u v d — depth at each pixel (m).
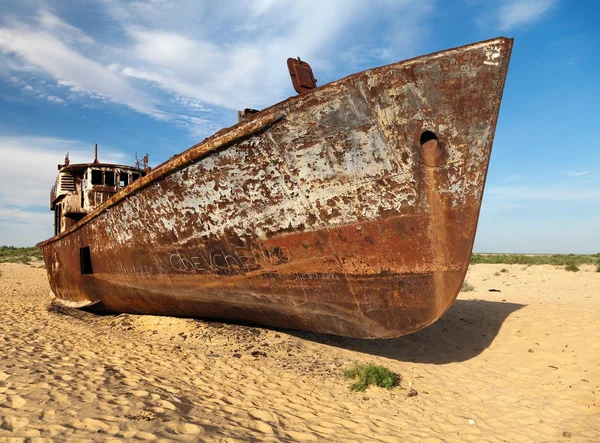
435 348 6.55
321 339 6.39
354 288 4.52
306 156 4.33
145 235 5.90
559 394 4.87
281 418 3.70
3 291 12.09
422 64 3.76
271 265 4.88
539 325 7.08
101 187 8.66
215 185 4.87
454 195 3.92
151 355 5.24
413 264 4.17
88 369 4.35
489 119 3.71
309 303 4.85
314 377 4.95
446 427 3.95
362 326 4.68
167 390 3.97
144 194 5.59
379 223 4.22
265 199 4.65
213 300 5.63
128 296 6.89
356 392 4.64
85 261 8.08
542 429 4.00
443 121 3.83
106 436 2.77
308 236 4.56
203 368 4.88
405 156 4.00
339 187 4.29
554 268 19.69
